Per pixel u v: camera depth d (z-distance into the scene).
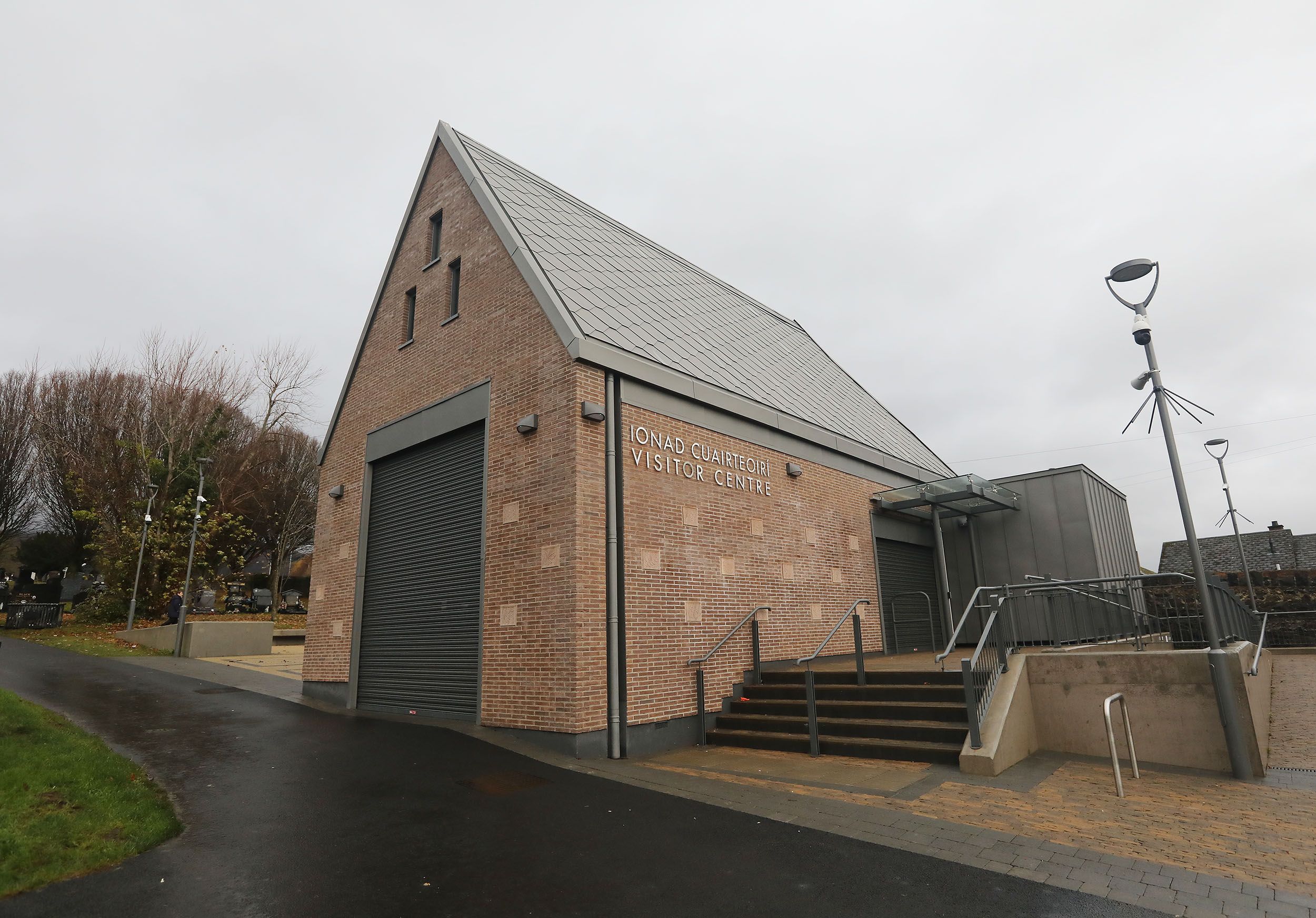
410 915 4.66
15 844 5.23
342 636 14.05
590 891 5.02
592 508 10.11
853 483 16.31
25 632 25.84
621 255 15.78
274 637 28.17
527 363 11.20
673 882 5.16
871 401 23.58
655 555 10.84
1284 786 7.55
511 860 5.59
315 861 5.55
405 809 6.89
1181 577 10.00
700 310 16.92
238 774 7.99
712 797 7.34
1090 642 13.73
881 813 6.68
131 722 10.52
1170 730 8.66
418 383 13.71
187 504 28.78
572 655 9.53
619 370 10.86
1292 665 17.77
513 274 11.88
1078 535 17.20
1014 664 9.68
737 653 11.89
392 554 13.56
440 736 10.20
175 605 23.78
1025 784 7.64
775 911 4.69
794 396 16.64
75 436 37.81
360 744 9.62
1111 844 5.79
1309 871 5.20
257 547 45.00
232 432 35.22
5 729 8.14
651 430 11.30
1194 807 6.79
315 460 47.78
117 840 5.68
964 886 5.02
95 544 29.72
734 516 12.59
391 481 14.09
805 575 14.06
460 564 11.90
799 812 6.79
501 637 10.66
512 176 14.92
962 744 8.70
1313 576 23.70
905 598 17.38
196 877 5.18
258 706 12.62
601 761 9.16
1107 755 9.00
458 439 12.54
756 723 10.54
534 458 10.71
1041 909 4.63
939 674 10.01
